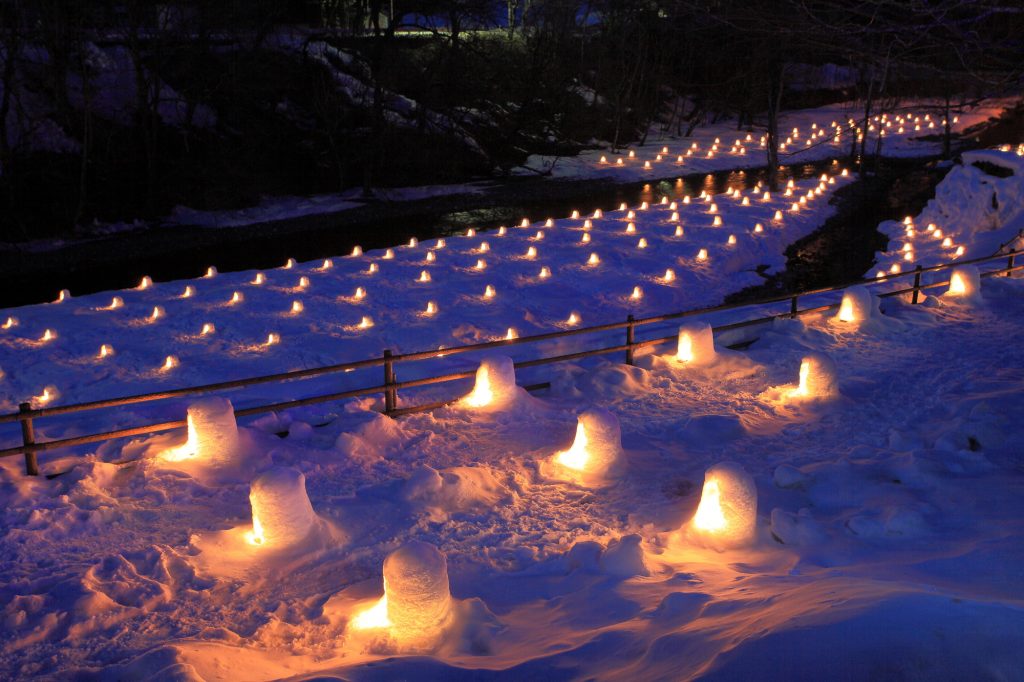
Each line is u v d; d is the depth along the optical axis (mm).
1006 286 15898
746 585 4938
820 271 22188
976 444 7758
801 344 12508
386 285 19234
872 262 23016
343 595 5715
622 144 48094
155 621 5359
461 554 6359
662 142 48906
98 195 28703
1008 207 23219
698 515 6406
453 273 20547
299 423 9148
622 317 16953
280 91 36938
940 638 3025
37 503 7098
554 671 4035
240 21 34562
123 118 31328
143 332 15328
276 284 19406
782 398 10250
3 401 11594
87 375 12672
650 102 49375
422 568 4887
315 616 5477
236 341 14695
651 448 8781
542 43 41688
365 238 27656
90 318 16438
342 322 15969
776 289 20234
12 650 4973
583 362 12578
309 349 14070
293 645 5055
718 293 19516
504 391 9922
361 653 4836
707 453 8656
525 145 43781
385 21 47500
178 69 34000
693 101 54031
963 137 44531
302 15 43281
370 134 36406
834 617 3371
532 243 24297
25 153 27359
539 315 16781
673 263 21734
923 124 50719
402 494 7426
